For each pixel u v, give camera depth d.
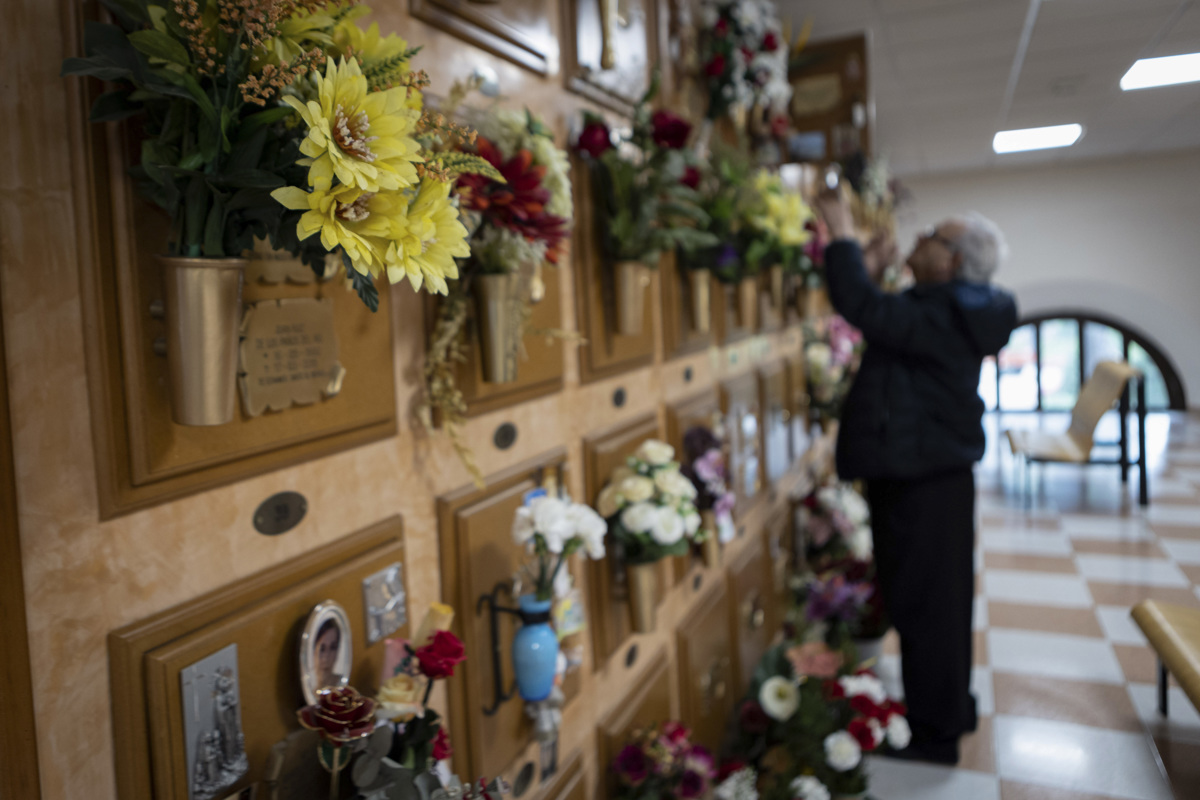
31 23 0.61
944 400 2.31
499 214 1.02
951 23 4.06
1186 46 4.48
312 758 0.77
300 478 0.89
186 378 0.64
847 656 2.28
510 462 1.32
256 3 0.57
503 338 1.09
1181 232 8.21
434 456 1.12
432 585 1.12
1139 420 5.16
